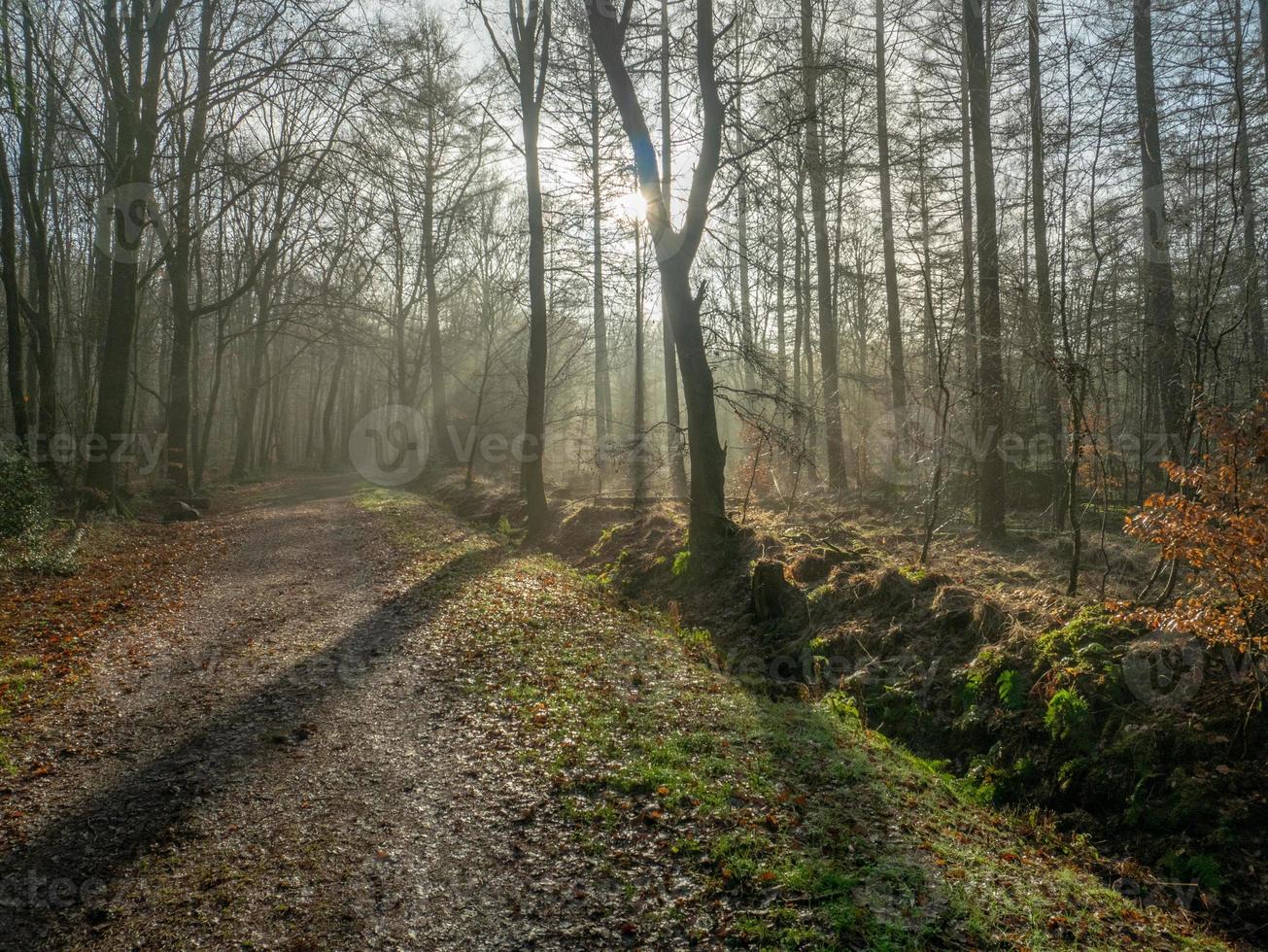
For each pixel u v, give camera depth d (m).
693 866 4.40
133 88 17.86
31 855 4.38
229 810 4.91
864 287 23.02
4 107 15.26
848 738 6.73
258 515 20.55
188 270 24.67
